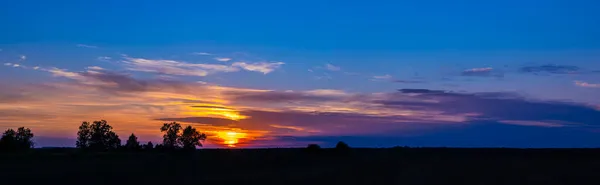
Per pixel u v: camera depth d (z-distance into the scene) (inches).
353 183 1755.7
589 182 1758.1
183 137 3944.4
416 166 2337.6
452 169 2176.4
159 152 3715.6
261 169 2300.7
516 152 3097.9
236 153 3243.1
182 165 2485.2
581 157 2802.7
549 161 2554.1
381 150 3454.7
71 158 2938.0
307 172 2133.4
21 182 1822.1
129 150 3993.6
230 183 1771.7
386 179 1851.6
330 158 2861.7
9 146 3590.1
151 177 1957.4
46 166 2425.0
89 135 3993.6
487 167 2251.5
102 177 1948.8
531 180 1803.6
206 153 3304.6
